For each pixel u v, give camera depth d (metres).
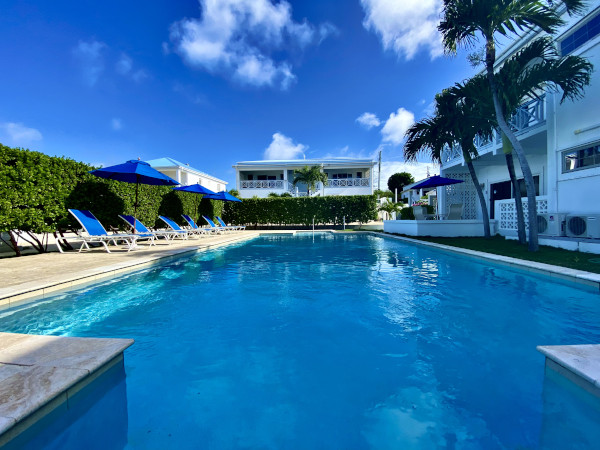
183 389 2.04
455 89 8.48
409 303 3.85
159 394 1.98
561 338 2.75
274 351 2.58
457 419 1.71
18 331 2.96
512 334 2.85
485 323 3.14
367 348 2.62
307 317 3.39
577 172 7.63
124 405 1.87
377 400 1.90
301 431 1.64
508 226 10.01
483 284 4.73
